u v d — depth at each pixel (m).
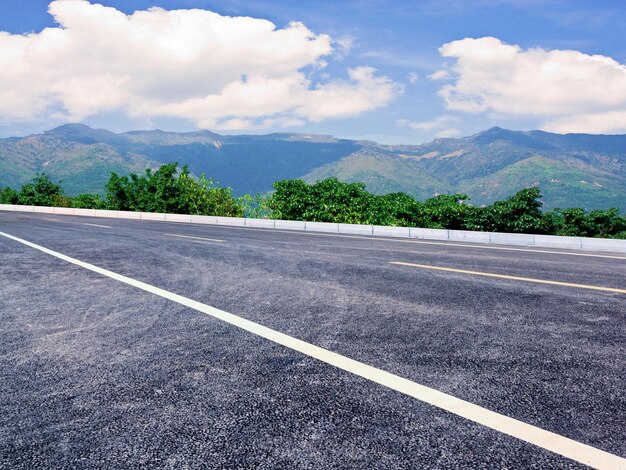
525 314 4.06
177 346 3.20
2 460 1.80
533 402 2.31
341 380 2.59
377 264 7.18
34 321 3.86
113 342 3.29
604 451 1.87
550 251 9.52
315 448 1.88
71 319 3.92
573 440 1.95
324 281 5.69
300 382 2.56
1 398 2.37
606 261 7.84
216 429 2.04
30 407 2.27
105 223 18.59
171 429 2.05
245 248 9.48
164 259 7.74
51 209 32.44
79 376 2.66
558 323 3.78
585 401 2.33
